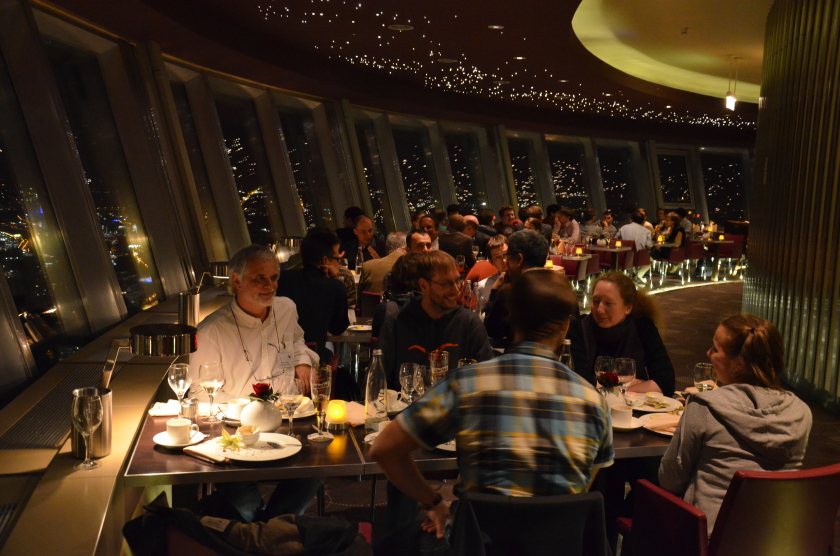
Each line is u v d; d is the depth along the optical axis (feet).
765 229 25.72
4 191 15.28
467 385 5.88
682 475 7.84
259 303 10.86
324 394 8.84
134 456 7.94
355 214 27.63
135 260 21.74
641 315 11.68
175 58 26.08
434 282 11.11
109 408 8.33
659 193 62.90
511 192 52.54
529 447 5.70
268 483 13.41
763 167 26.61
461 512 5.53
